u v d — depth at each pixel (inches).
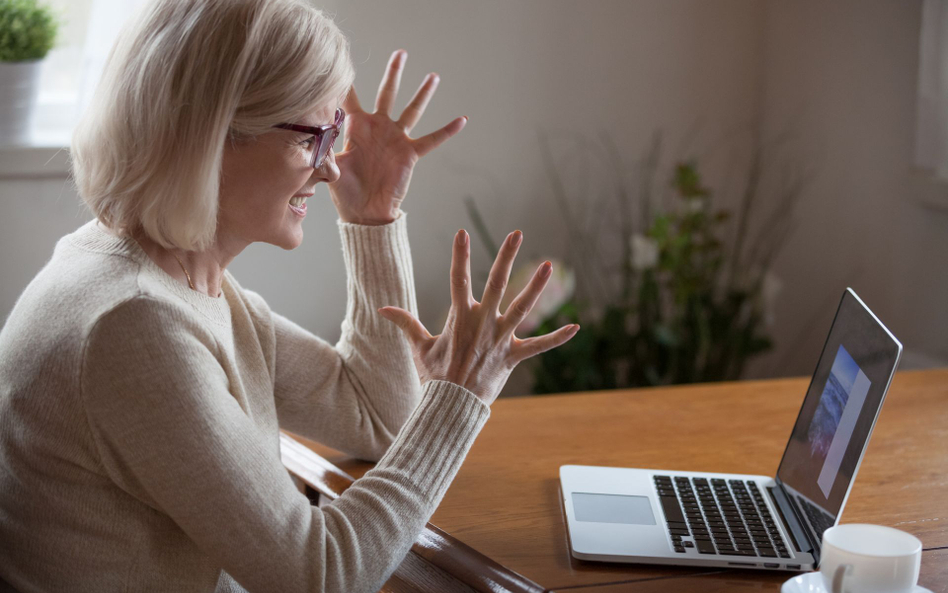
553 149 117.4
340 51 42.4
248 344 47.2
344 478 51.4
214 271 44.2
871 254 108.9
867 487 50.1
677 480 49.1
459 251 41.6
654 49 120.8
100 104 39.3
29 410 37.4
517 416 62.6
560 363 107.3
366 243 54.4
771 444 56.9
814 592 35.9
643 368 112.1
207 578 42.0
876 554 33.0
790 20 120.5
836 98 113.4
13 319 40.0
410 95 107.8
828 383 45.6
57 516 38.4
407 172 55.3
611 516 44.3
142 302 36.6
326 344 55.8
